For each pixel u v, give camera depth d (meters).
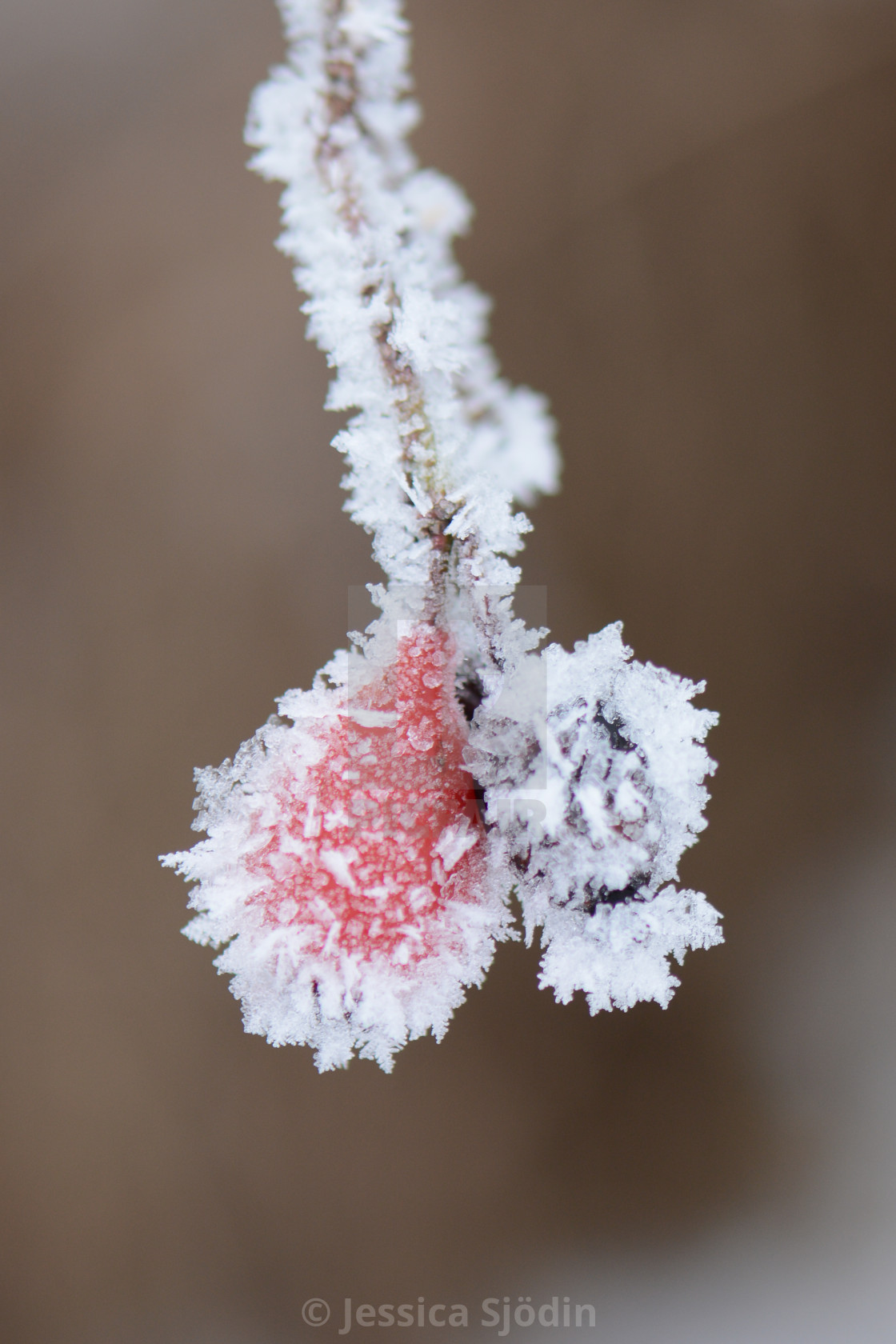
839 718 0.19
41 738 0.19
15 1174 0.18
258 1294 0.18
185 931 0.15
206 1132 0.18
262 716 0.19
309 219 0.17
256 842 0.15
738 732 0.19
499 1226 0.18
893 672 0.19
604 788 0.15
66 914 0.19
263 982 0.15
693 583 0.19
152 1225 0.18
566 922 0.15
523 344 0.19
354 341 0.16
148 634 0.19
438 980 0.15
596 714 0.15
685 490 0.19
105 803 0.19
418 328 0.16
